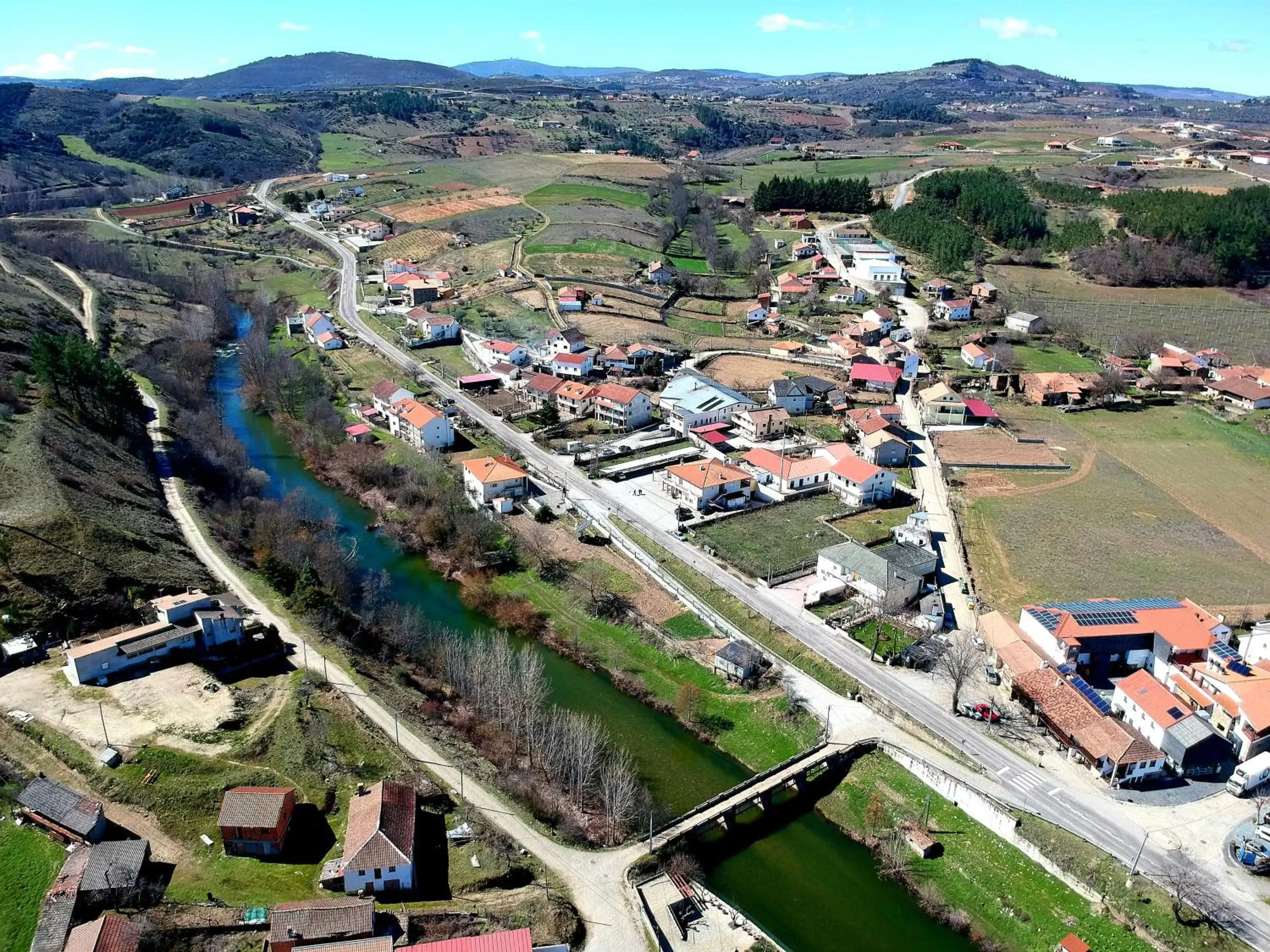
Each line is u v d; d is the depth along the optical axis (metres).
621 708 109.25
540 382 198.38
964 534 143.25
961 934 80.06
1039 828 85.31
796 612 122.12
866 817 91.69
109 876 72.94
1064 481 163.75
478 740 98.69
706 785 96.75
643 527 145.00
